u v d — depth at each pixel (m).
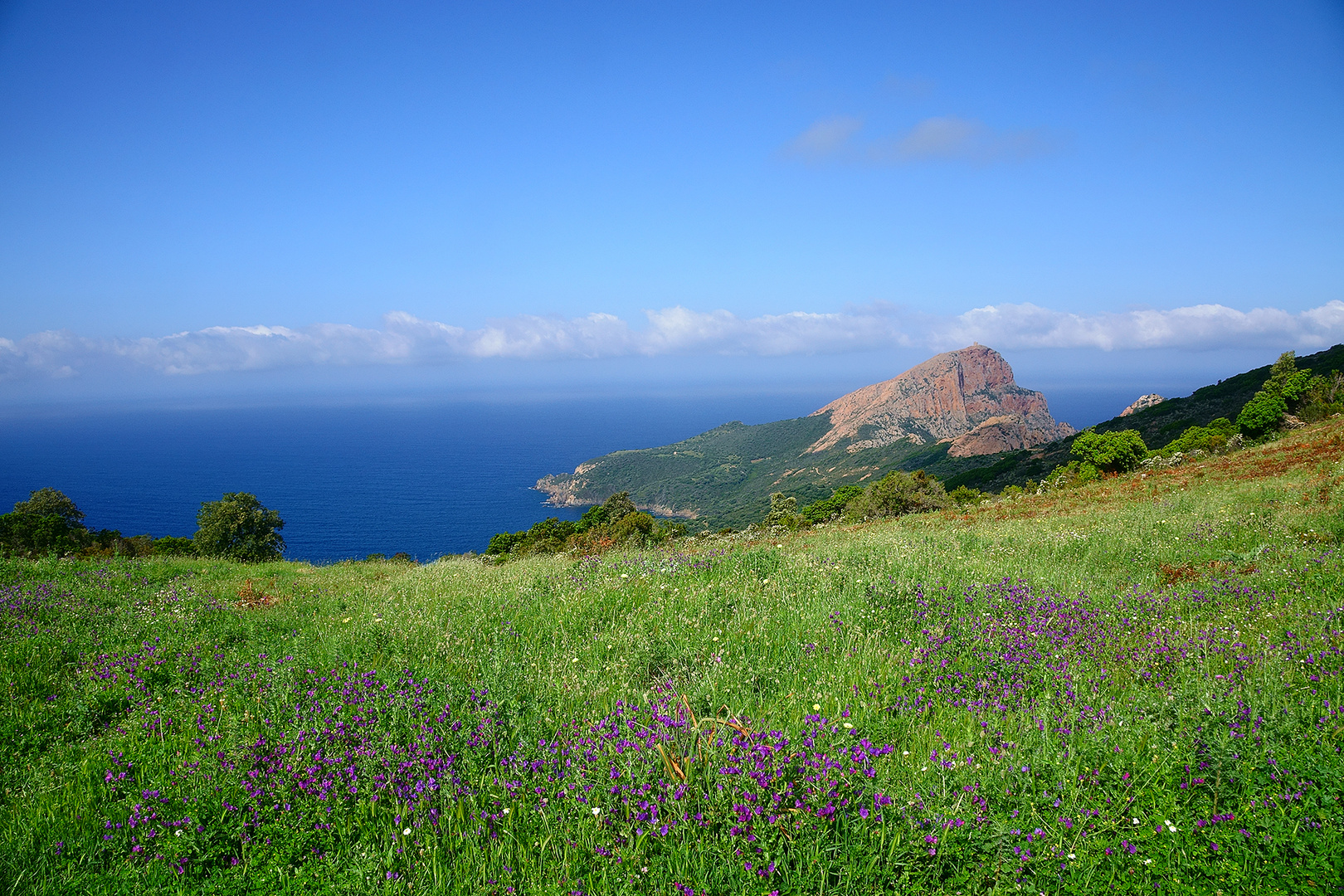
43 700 6.30
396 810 3.95
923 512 33.50
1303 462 20.78
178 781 4.42
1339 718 4.17
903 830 3.45
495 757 4.49
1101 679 5.33
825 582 8.74
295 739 4.69
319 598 12.11
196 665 7.07
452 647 6.98
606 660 6.31
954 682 5.43
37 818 4.17
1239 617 6.51
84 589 11.78
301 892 3.39
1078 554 11.30
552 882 3.38
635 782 3.87
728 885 3.18
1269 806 3.44
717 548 14.24
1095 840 3.35
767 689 5.47
